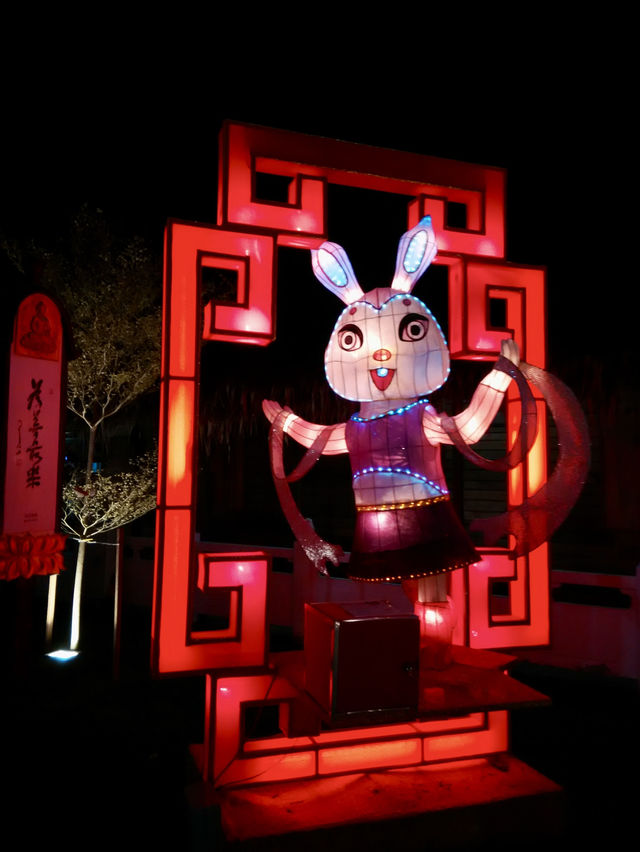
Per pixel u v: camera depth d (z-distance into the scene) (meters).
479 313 3.96
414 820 3.14
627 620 5.86
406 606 6.81
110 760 4.34
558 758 4.42
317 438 3.71
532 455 3.99
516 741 4.71
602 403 6.79
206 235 3.45
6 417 4.91
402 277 3.65
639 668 5.74
